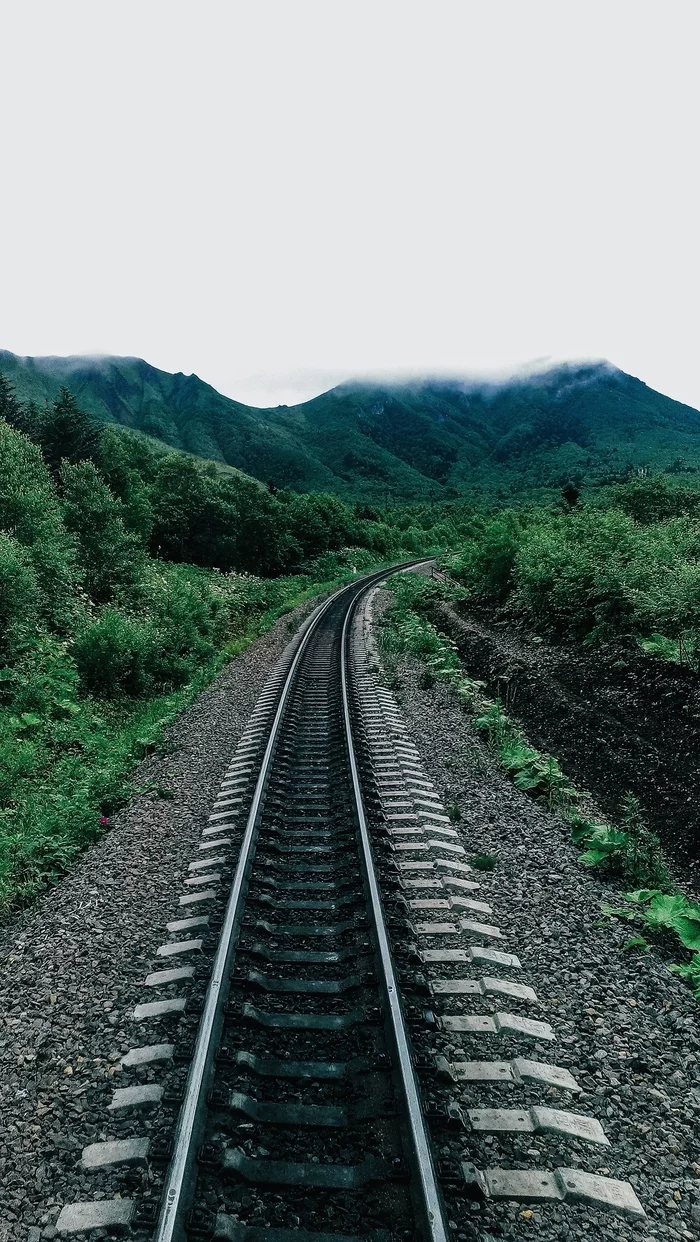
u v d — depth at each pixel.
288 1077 3.61
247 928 5.03
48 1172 3.16
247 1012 4.01
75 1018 4.27
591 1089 3.67
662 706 10.48
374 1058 3.69
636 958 4.85
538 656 15.66
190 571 33.06
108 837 7.09
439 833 6.72
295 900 5.43
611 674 12.65
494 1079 3.64
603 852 6.25
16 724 10.83
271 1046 3.85
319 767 8.66
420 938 4.95
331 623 23.00
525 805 7.58
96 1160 3.14
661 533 18.17
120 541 21.17
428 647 17.45
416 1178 2.91
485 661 16.31
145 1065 3.75
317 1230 2.82
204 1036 3.72
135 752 10.25
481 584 25.11
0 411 36.00
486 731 10.48
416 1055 3.70
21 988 4.61
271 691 13.12
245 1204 2.91
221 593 27.92
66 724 11.66
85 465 21.61
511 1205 2.96
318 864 6.05
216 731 10.88
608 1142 3.31
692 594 12.39
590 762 9.66
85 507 20.78
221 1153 3.10
